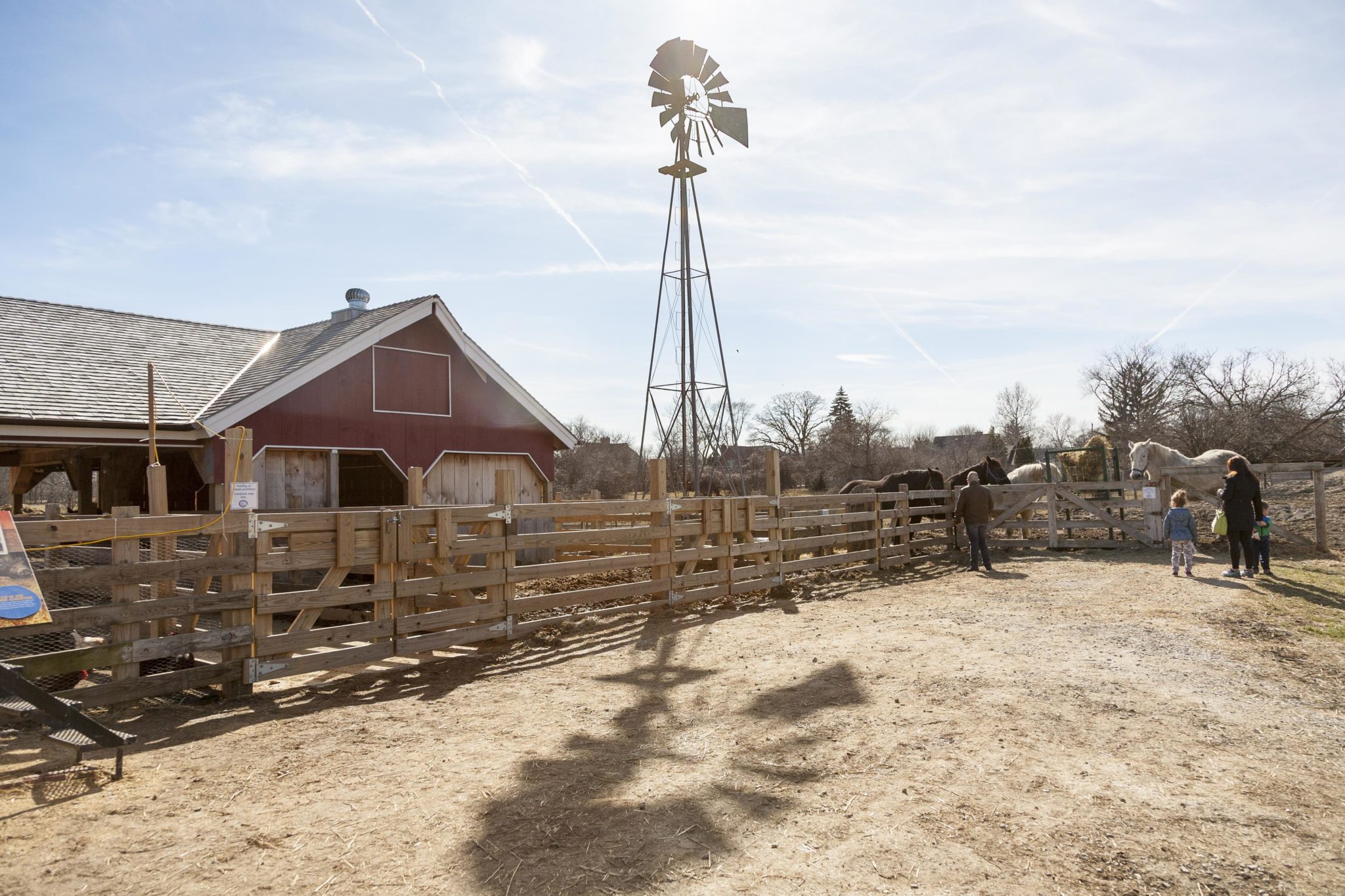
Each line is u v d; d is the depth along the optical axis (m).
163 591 5.93
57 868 3.38
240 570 6.09
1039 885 3.22
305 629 6.55
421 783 4.36
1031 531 17.94
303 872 3.35
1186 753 4.72
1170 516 11.71
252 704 6.03
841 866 3.38
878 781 4.33
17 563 4.92
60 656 5.16
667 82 17.97
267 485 12.46
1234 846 3.55
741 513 10.84
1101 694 5.91
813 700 5.90
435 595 8.15
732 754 4.79
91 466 15.23
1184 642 7.56
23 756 4.80
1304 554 13.81
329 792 4.24
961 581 12.20
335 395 13.25
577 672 7.00
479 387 15.70
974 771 4.46
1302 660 6.89
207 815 3.95
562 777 4.44
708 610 9.99
